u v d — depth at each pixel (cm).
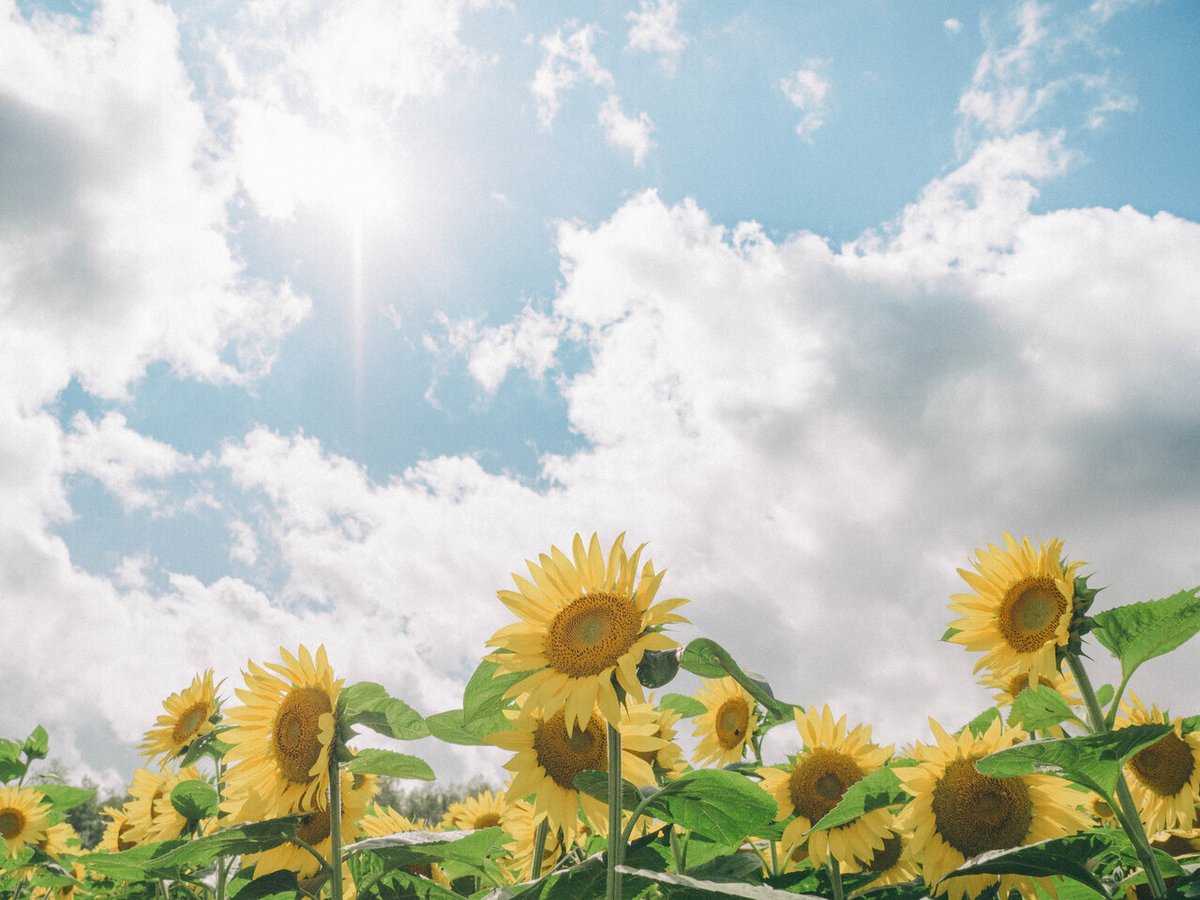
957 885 438
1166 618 383
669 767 506
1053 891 409
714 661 363
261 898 415
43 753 930
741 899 296
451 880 564
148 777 726
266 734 433
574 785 389
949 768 460
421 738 422
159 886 569
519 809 541
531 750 416
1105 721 391
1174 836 483
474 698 405
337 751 402
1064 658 414
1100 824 507
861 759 502
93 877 938
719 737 649
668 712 584
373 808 620
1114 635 395
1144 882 416
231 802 428
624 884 354
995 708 567
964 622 456
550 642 379
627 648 362
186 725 689
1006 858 371
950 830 448
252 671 439
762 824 364
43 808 901
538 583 391
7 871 911
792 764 517
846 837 484
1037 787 446
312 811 409
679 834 475
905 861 514
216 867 482
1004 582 451
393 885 423
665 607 361
